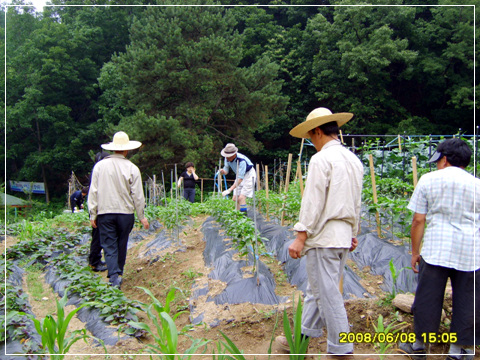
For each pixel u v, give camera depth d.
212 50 24.25
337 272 3.29
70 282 5.76
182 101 26.86
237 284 4.82
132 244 8.09
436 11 29.98
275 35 33.75
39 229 8.88
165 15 25.78
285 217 7.71
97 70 34.62
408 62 28.58
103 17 34.72
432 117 33.19
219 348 3.33
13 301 4.75
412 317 3.89
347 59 28.28
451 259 3.23
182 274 5.95
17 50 33.66
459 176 3.33
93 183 5.70
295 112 32.59
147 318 4.84
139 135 22.64
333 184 3.24
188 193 12.11
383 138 29.16
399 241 5.90
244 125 28.33
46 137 32.03
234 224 5.59
